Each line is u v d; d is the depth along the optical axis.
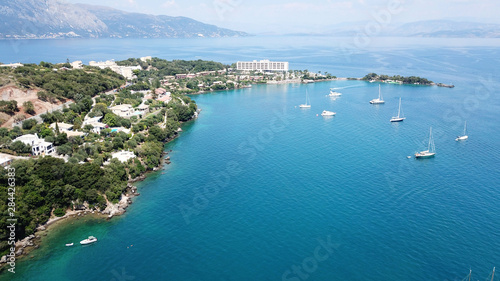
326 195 180.62
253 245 143.12
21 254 139.62
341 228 152.62
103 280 125.94
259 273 127.75
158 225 158.75
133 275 127.88
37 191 161.88
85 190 171.62
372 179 198.00
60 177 174.00
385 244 141.62
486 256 133.62
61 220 163.12
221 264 132.75
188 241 146.75
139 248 143.00
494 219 156.50
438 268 128.25
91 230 155.75
